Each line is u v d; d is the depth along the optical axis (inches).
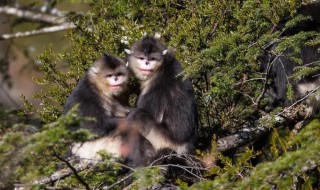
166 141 819.4
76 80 898.7
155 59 852.0
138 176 617.0
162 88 841.5
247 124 850.1
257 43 761.0
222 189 568.4
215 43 789.9
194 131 836.0
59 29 1147.3
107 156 642.8
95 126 829.8
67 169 732.0
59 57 899.4
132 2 946.7
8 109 648.4
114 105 869.2
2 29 1295.5
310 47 861.2
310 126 608.1
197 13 904.3
